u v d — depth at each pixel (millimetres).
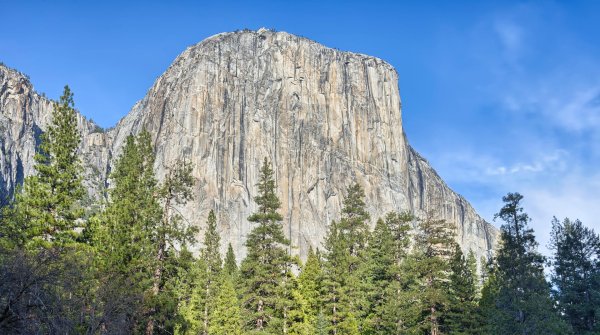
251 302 47375
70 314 25047
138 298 32531
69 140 39000
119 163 42719
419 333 47250
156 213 38406
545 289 42844
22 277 21531
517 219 44188
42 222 34875
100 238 36281
